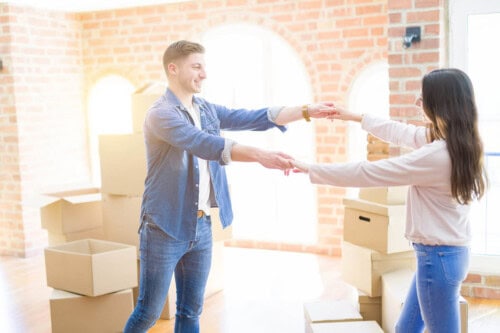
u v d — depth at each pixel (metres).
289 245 5.59
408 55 3.67
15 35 5.52
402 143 2.54
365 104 5.27
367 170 2.18
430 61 3.63
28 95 5.68
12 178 5.66
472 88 2.12
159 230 2.45
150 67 6.00
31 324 3.88
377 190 3.22
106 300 3.40
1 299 4.39
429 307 2.19
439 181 2.11
